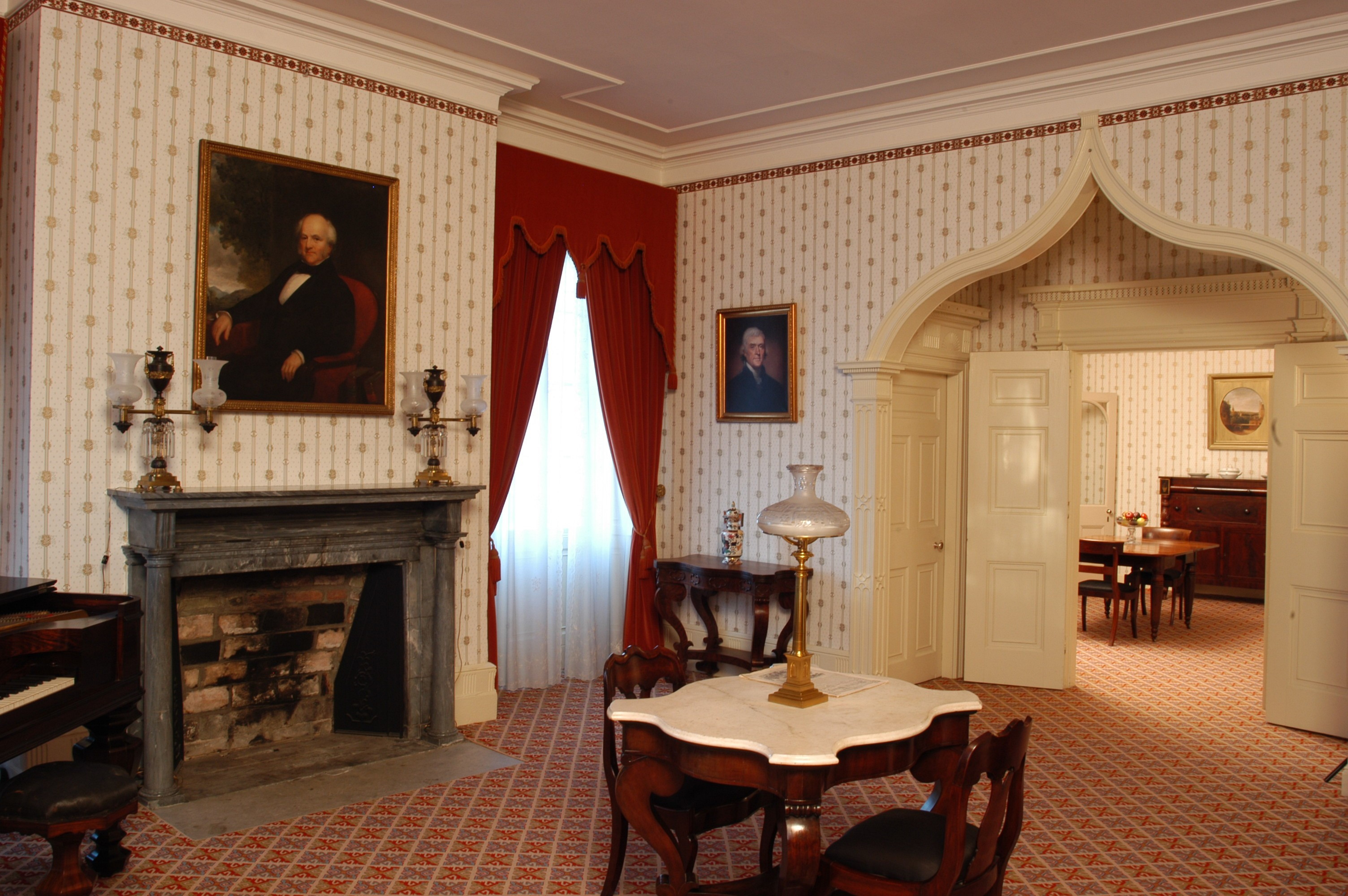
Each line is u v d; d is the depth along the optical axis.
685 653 6.81
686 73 5.65
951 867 2.75
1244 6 4.64
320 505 4.71
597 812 4.38
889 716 3.25
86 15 4.24
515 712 5.95
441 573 5.25
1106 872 3.89
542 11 4.86
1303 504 5.87
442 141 5.48
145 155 4.41
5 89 4.41
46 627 3.47
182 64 4.52
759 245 6.83
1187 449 11.55
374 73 5.16
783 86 5.83
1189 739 5.66
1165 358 11.66
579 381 6.75
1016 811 3.04
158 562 4.18
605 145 6.78
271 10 4.69
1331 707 5.73
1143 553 8.58
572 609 6.76
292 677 5.18
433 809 4.39
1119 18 4.81
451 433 5.55
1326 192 4.80
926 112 6.01
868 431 6.31
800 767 2.84
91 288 4.27
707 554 7.13
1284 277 6.04
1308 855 4.08
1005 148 5.78
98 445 4.29
